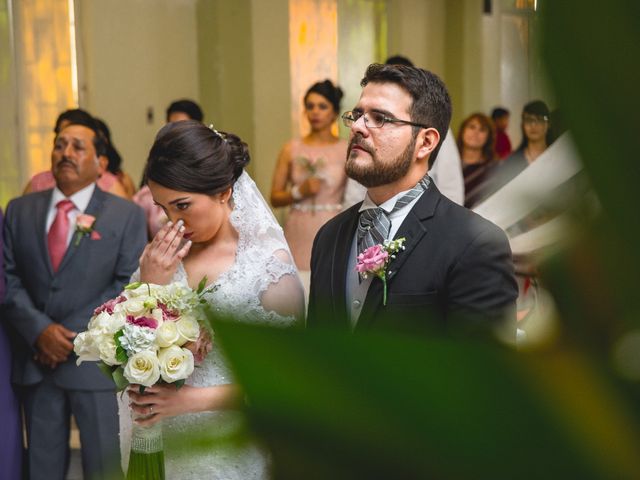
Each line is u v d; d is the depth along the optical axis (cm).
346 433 28
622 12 24
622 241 27
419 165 207
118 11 720
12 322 365
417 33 916
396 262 197
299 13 820
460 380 27
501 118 745
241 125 784
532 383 27
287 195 575
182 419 191
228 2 773
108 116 719
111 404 362
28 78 693
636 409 27
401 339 27
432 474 28
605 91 25
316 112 578
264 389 27
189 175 222
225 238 231
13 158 691
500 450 27
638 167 26
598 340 27
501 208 29
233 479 185
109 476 57
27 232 373
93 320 205
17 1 685
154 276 222
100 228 371
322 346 27
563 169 27
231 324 27
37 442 365
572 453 27
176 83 754
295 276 229
